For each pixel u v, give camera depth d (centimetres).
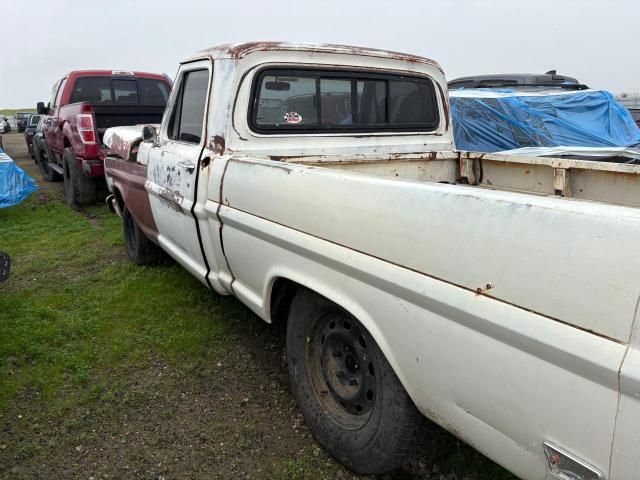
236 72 301
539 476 157
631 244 126
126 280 493
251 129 310
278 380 335
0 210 809
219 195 293
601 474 137
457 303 163
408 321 186
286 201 240
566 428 142
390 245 189
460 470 253
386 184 194
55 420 296
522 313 146
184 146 350
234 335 390
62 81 949
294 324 272
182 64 364
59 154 939
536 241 144
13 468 260
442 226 169
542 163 329
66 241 640
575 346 134
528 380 149
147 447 275
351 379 249
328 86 338
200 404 311
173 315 420
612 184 296
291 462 262
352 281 210
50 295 463
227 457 268
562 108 880
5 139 2411
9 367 345
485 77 1040
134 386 328
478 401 168
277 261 255
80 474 257
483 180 374
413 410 211
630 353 124
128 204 488
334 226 214
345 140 348
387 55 359
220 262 316
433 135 395
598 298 131
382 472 240
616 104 920
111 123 874
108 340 384
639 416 125
